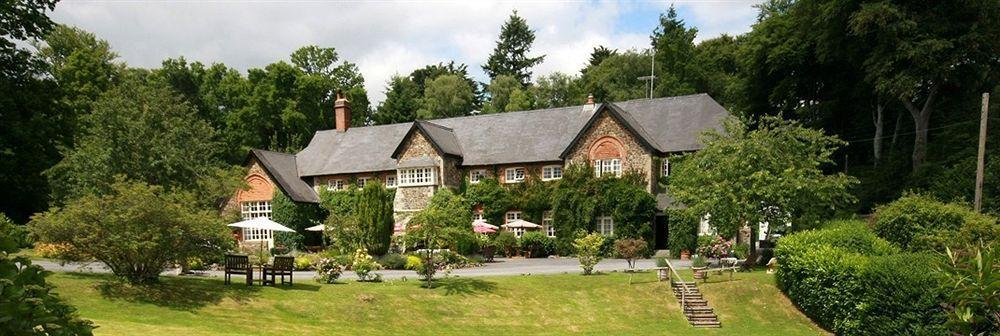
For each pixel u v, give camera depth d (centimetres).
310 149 5059
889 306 1716
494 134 4559
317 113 6400
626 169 3906
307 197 4575
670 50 6731
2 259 378
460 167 4406
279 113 6166
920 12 3534
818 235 2314
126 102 3008
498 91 7531
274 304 1998
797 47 4106
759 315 2272
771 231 3058
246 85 6184
